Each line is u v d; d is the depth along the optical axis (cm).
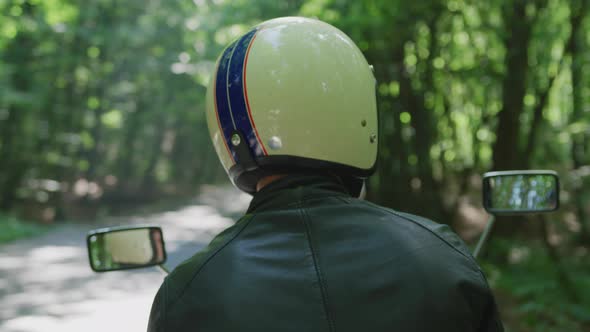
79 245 1285
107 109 2466
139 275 891
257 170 112
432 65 1014
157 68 2064
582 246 1077
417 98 1028
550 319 655
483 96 1139
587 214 1184
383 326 87
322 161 109
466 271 91
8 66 1755
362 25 773
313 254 94
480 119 1192
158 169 3691
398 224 97
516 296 740
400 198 1050
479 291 91
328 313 88
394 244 93
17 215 1825
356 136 112
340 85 110
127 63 2103
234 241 99
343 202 101
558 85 1254
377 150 119
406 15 827
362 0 773
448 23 1014
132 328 608
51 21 1627
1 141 1981
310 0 804
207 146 3706
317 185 105
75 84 2169
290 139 108
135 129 2955
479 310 91
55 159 2097
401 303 88
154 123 3128
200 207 2345
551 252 906
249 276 93
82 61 1906
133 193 2744
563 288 749
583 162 1129
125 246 160
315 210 100
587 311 681
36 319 646
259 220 101
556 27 1105
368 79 117
